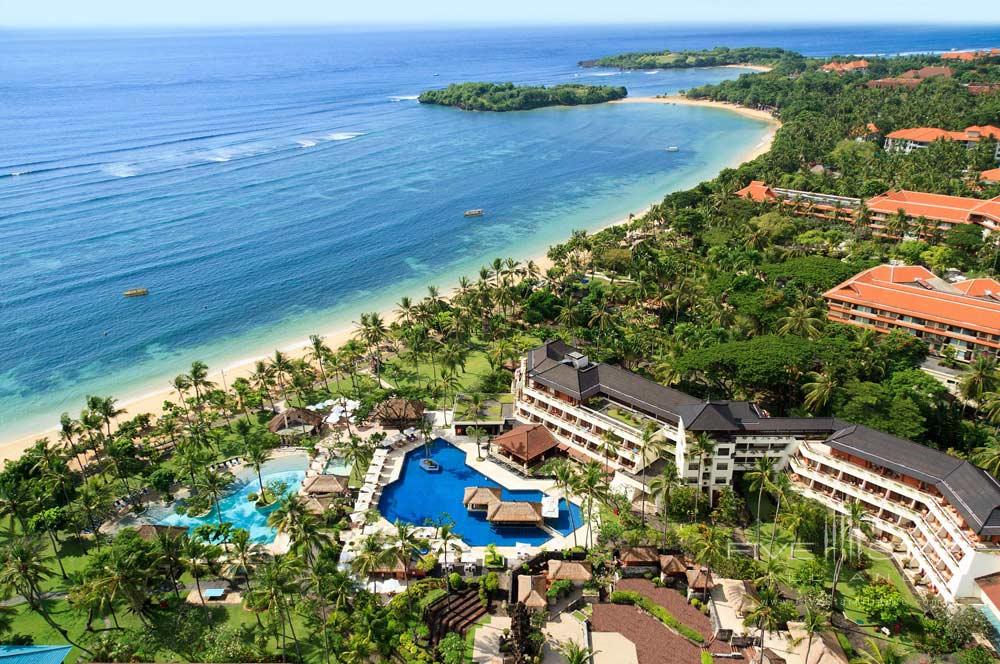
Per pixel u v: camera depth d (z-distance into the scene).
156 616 88.69
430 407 138.25
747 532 101.06
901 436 106.81
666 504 97.12
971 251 194.75
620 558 94.62
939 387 121.06
